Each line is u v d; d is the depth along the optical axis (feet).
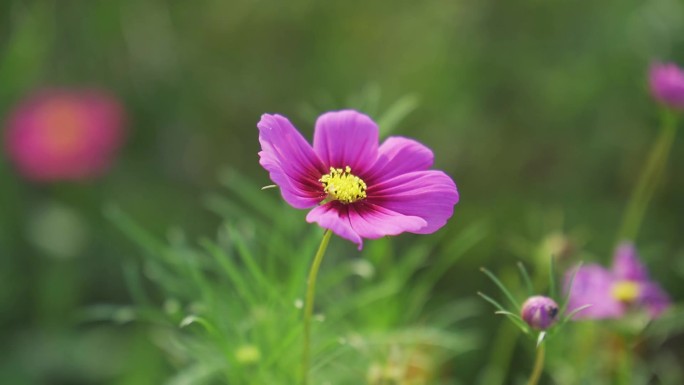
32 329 2.87
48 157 2.93
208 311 2.06
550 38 3.17
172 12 3.43
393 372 2.08
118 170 3.23
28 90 3.18
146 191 3.19
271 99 3.29
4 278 2.92
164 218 3.09
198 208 3.15
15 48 3.10
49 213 3.09
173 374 2.59
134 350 2.62
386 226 1.79
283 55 3.38
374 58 3.31
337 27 3.37
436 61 3.19
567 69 3.08
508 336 2.55
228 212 2.79
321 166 1.90
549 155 3.07
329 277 2.33
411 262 2.43
